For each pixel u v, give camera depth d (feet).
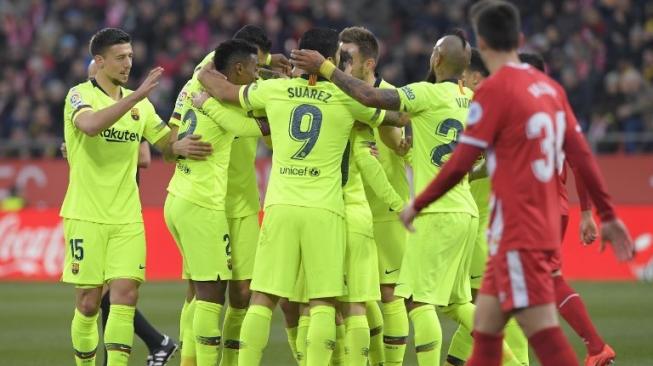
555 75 227.81
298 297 82.99
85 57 253.44
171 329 131.44
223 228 87.20
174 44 244.42
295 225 80.33
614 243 63.41
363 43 84.17
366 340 82.53
